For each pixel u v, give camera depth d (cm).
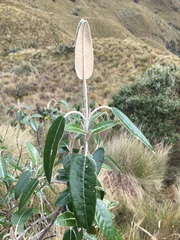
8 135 334
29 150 112
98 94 1005
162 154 385
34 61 1574
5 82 1214
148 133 450
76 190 57
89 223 55
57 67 1431
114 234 73
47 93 1068
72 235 78
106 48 1458
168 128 455
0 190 181
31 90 1145
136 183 323
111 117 484
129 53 1352
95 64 1339
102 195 86
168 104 469
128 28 7488
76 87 1162
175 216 239
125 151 356
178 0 10088
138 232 204
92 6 7519
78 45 63
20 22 3356
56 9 5869
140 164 349
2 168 121
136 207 258
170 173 384
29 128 441
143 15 7881
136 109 491
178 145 434
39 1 5709
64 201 76
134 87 563
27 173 94
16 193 91
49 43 3331
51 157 61
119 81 1109
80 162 60
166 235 221
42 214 123
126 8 8062
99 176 280
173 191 334
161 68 664
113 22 6103
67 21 5462
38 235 89
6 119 561
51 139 62
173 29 8869
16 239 83
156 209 267
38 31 3403
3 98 984
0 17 3244
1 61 1677
